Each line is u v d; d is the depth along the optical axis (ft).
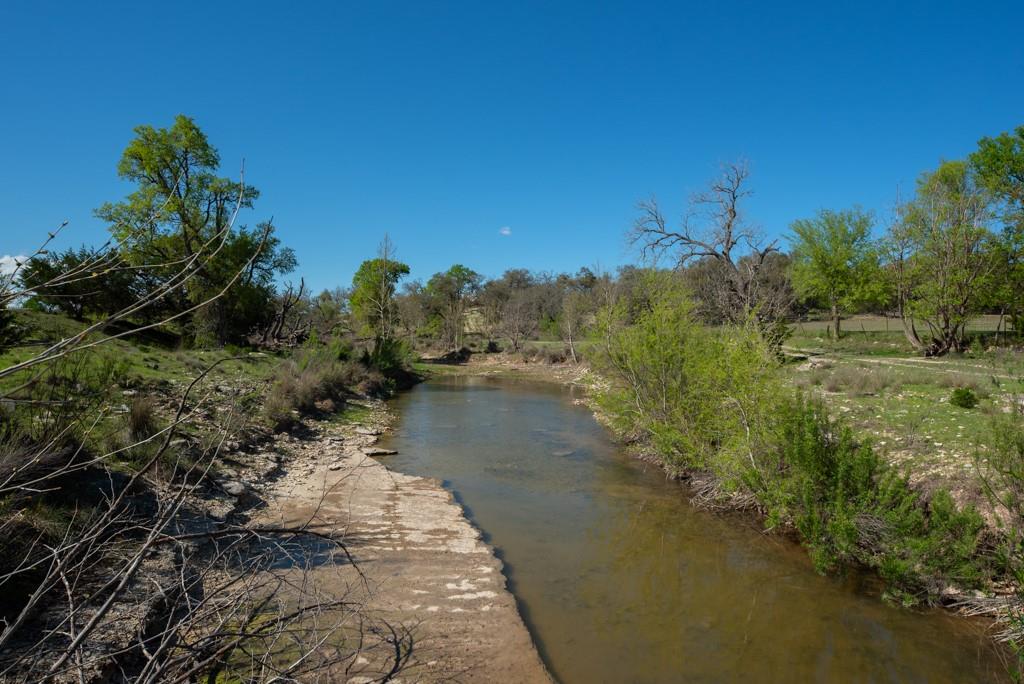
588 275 234.38
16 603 15.87
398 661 15.81
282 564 23.32
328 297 210.79
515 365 145.89
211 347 91.76
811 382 67.56
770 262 162.20
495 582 24.18
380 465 42.86
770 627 21.89
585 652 20.08
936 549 23.12
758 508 33.65
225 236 8.55
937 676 18.84
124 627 15.92
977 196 90.84
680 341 44.78
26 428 20.72
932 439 38.27
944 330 95.40
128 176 93.56
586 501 36.83
